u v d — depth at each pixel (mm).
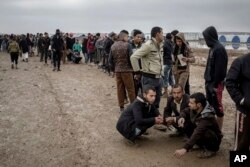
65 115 9062
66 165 5859
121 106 9148
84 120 8570
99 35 22344
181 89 6629
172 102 6824
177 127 6715
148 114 6699
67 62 24625
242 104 4613
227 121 8477
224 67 6203
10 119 8617
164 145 6672
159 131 7527
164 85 10883
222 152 6281
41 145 6793
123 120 6664
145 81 7477
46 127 7965
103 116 8961
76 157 6188
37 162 5988
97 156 6215
